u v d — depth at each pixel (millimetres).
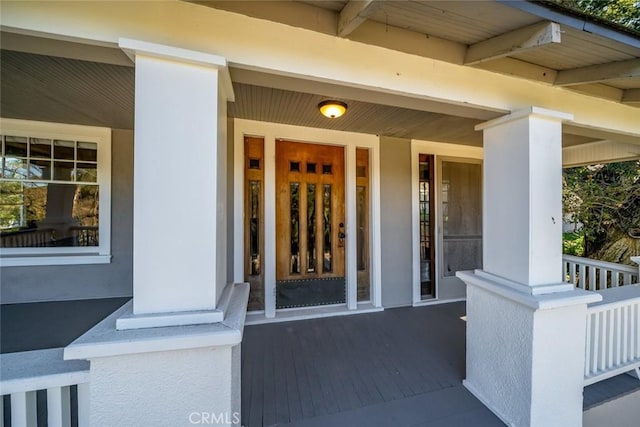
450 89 1633
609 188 4809
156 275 1086
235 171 3018
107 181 3500
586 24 1326
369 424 1603
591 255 5270
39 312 3068
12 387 958
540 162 1654
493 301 1756
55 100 2539
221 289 1303
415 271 3711
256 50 1257
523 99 1825
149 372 1021
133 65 1272
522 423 1550
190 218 1115
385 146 3588
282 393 1860
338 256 3525
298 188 3395
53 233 3594
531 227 1619
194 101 1123
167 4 1152
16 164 3369
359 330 2873
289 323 3049
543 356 1536
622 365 1967
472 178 4031
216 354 1073
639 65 1576
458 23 1404
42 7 1022
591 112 2066
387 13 1337
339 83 1411
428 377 2053
